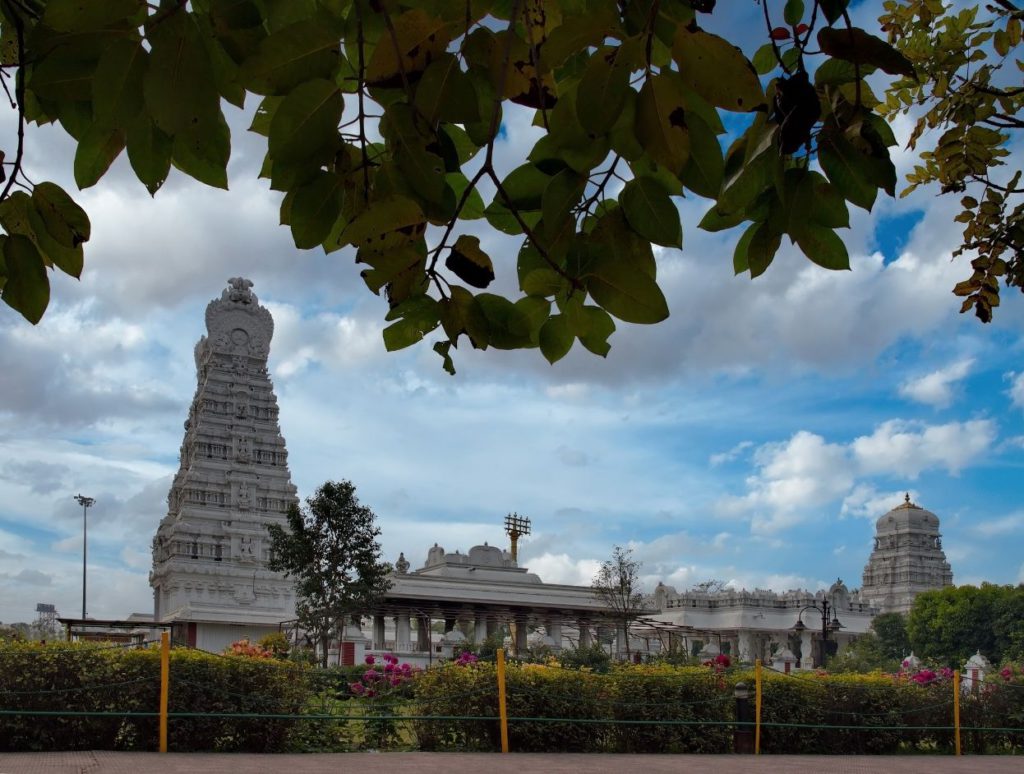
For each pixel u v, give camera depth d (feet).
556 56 8.61
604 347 11.19
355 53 9.72
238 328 268.82
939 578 444.14
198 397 265.13
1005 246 22.72
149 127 9.27
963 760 73.82
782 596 351.25
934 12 23.35
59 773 43.68
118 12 8.36
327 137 9.07
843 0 9.14
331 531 165.58
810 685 79.20
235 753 59.31
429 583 240.53
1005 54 22.26
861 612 362.53
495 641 209.36
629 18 8.93
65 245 10.18
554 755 65.10
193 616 228.22
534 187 10.52
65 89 9.07
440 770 51.34
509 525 294.87
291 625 209.67
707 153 8.96
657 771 55.26
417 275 9.97
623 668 81.35
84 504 258.16
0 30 10.96
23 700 56.49
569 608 244.42
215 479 253.44
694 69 8.37
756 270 10.80
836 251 10.43
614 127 9.14
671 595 358.84
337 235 11.23
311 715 62.69
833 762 66.74
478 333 10.65
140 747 58.39
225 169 9.82
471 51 9.20
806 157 10.03
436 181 9.34
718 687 76.54
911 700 82.89
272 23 9.51
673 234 9.69
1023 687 87.81
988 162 22.68
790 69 10.58
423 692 69.92
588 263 10.05
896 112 25.98
